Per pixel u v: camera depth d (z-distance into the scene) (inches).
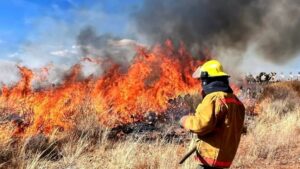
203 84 181.5
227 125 175.5
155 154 300.7
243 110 183.8
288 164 332.2
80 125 358.6
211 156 176.4
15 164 271.0
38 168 269.0
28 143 306.5
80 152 305.7
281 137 397.7
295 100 607.5
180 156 311.9
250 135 410.0
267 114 505.7
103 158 302.0
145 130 397.4
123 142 345.7
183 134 395.2
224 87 178.2
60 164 283.1
